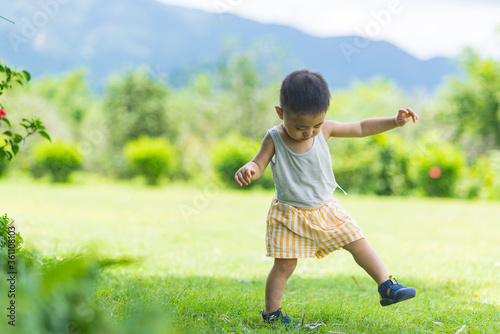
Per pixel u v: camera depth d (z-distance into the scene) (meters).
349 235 3.31
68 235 7.45
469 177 19.59
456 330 3.30
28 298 1.45
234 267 5.71
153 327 1.67
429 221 10.70
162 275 4.99
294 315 3.50
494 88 30.86
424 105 30.55
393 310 3.72
